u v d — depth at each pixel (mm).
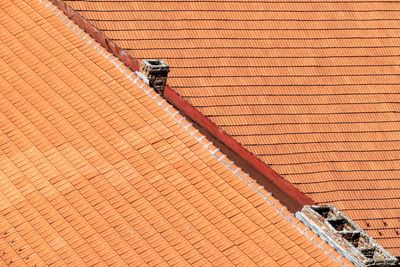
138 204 109938
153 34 149875
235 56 150125
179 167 113500
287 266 103250
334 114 147125
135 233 106938
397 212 138000
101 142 117000
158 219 108250
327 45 155500
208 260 104000
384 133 146875
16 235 107938
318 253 104500
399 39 159875
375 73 154125
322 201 136250
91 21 149250
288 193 138000
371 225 135750
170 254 104688
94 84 123750
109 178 113000
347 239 107438
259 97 146125
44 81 124750
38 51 128875
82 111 120750
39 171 114438
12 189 112750
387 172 142250
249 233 106562
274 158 139500
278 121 144000
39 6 135625
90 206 110125
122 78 124312
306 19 157875
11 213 110188
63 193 111750
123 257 104688
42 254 105938
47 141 117688
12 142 118000
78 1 151000
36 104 122062
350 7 161625
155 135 117188
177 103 144750
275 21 156375
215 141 142500
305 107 146750
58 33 131250
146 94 122188
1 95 123625
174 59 147500
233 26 153750
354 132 145625
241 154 140375
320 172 139625
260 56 151125
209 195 110438
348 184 139250
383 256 105938
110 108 120750
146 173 113188
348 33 158125
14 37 131250
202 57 148750
